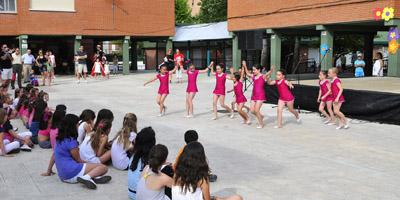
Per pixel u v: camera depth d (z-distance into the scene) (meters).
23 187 7.16
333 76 12.59
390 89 16.17
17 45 35.34
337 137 11.23
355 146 10.20
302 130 12.16
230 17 32.09
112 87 24.52
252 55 37.38
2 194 6.81
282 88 12.59
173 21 36.41
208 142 10.57
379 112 13.33
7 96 13.16
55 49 38.28
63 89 23.23
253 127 12.59
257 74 12.35
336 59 37.38
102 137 8.13
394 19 21.98
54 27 32.00
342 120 12.45
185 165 5.02
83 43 40.16
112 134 11.40
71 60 38.78
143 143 6.32
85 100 18.45
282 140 10.84
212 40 38.62
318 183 7.40
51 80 28.33
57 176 7.76
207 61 40.88
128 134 8.09
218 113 15.16
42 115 9.71
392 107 12.99
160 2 35.72
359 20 23.30
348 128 12.48
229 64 39.09
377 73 27.98
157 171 5.55
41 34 31.69
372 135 11.49
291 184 7.35
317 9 25.47
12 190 7.00
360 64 27.00
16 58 22.28
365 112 13.66
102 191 6.98
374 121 13.48
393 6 21.80
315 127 12.63
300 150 9.78
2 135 9.03
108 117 8.20
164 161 5.56
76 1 32.47
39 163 8.56
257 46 23.00
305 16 26.27
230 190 7.04
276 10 28.12
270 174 7.93
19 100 13.05
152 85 25.62
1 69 23.14
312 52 37.94
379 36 43.28
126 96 20.11
